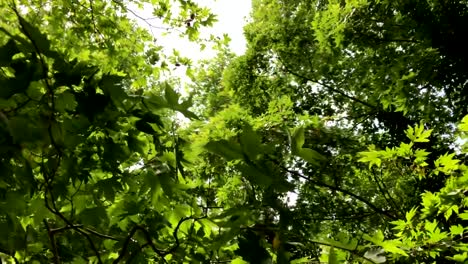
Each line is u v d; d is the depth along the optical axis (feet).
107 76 5.38
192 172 18.44
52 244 6.92
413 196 29.58
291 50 40.91
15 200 5.74
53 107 5.07
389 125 36.06
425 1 27.73
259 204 4.95
